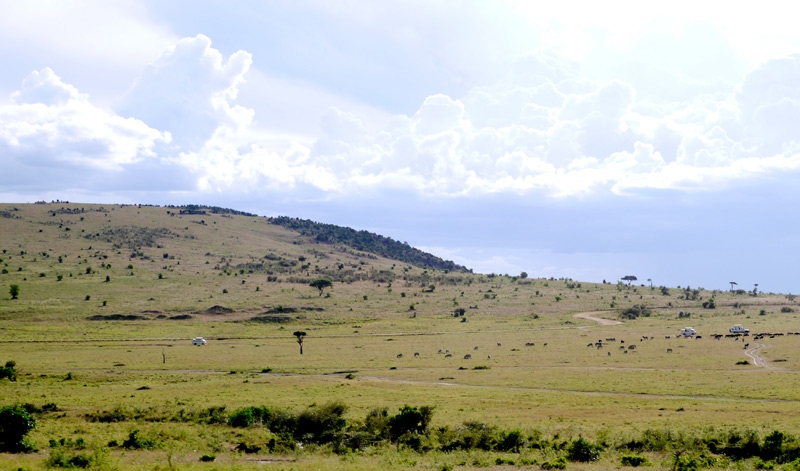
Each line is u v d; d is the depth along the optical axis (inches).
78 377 4138.8
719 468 1715.1
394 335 7377.0
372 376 4256.9
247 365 4886.8
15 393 3361.2
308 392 3425.2
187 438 2107.5
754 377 3769.7
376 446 2096.5
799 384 3444.9
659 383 3607.3
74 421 2470.5
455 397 3218.5
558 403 2982.3
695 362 4611.2
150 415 2576.3
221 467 1614.2
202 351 5866.1
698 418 2496.3
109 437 2071.9
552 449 1968.5
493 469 1689.2
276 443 2046.0
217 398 3166.8
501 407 2871.6
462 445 2078.0
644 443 2000.5
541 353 5477.4
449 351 5782.5
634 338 6624.0
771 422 2384.4
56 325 7829.7
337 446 2071.9
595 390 3444.9
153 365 4884.4
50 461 1610.5
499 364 4822.8
